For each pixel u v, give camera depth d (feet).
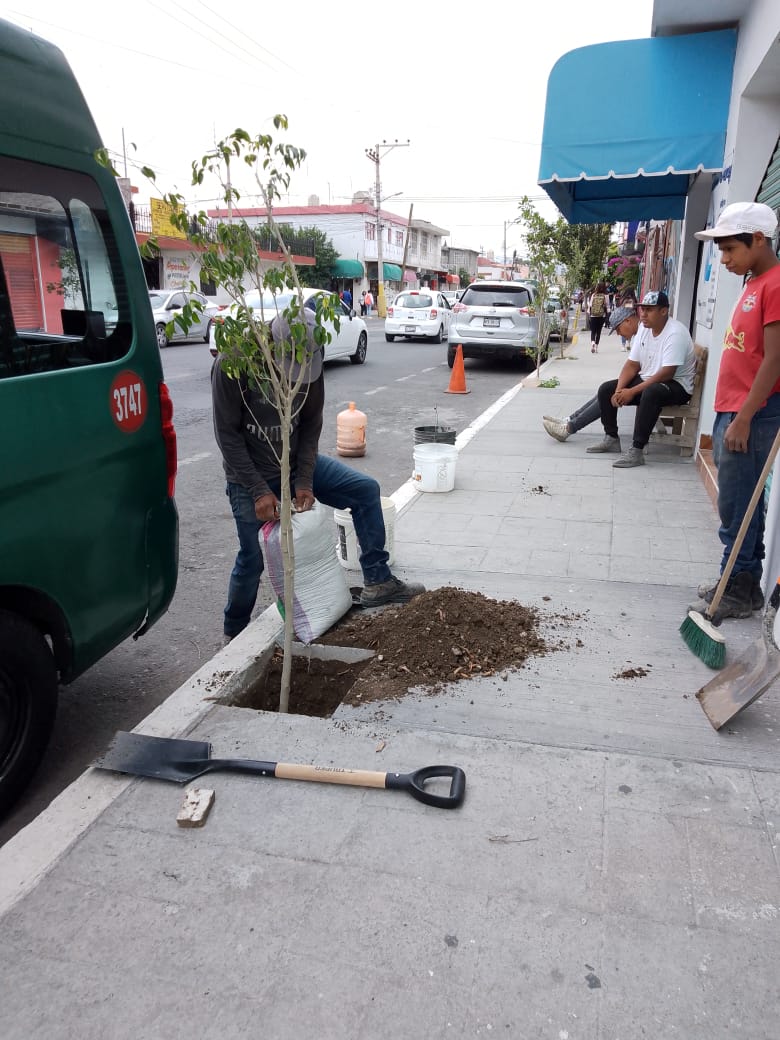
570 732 10.63
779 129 21.24
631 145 24.99
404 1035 6.36
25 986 6.85
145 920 7.52
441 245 277.44
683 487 23.48
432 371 58.08
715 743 10.34
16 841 8.56
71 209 10.18
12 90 9.32
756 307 12.50
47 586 9.71
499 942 7.21
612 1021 6.45
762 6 19.20
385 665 12.54
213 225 9.71
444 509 21.62
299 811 9.01
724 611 13.88
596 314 72.54
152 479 11.71
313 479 13.99
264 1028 6.44
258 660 12.78
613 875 7.99
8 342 9.11
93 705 12.74
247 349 10.32
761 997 6.65
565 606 14.82
